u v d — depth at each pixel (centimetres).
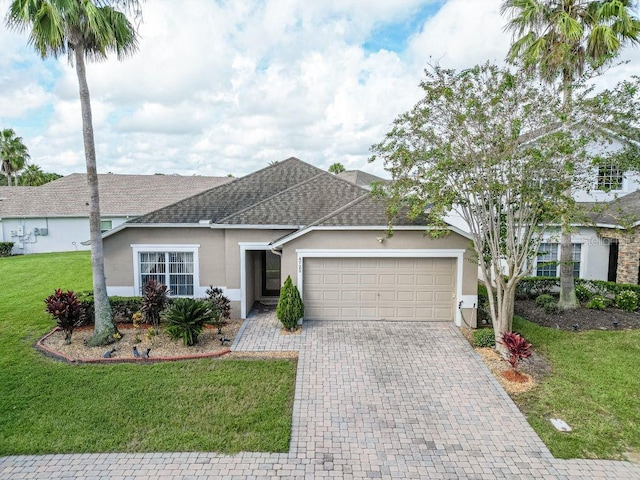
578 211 1071
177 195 3391
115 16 1142
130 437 769
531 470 694
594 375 1028
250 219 1515
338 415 855
